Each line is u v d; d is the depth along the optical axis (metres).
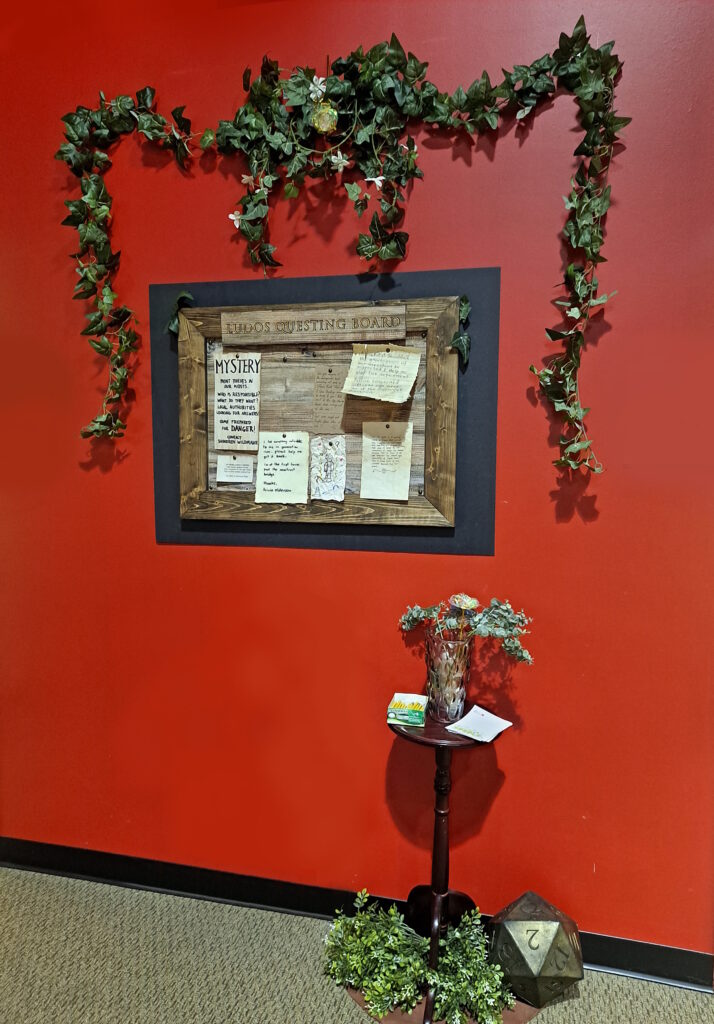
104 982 1.63
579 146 1.53
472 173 1.61
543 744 1.69
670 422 1.56
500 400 1.64
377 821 1.81
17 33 1.86
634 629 1.62
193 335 1.78
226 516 1.81
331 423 1.73
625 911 1.67
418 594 1.73
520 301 1.61
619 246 1.56
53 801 2.04
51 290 1.91
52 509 1.96
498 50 1.57
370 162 1.64
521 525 1.66
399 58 1.57
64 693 2.01
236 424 1.79
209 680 1.90
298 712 1.84
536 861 1.71
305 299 1.73
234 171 1.75
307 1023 1.51
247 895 1.92
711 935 1.62
